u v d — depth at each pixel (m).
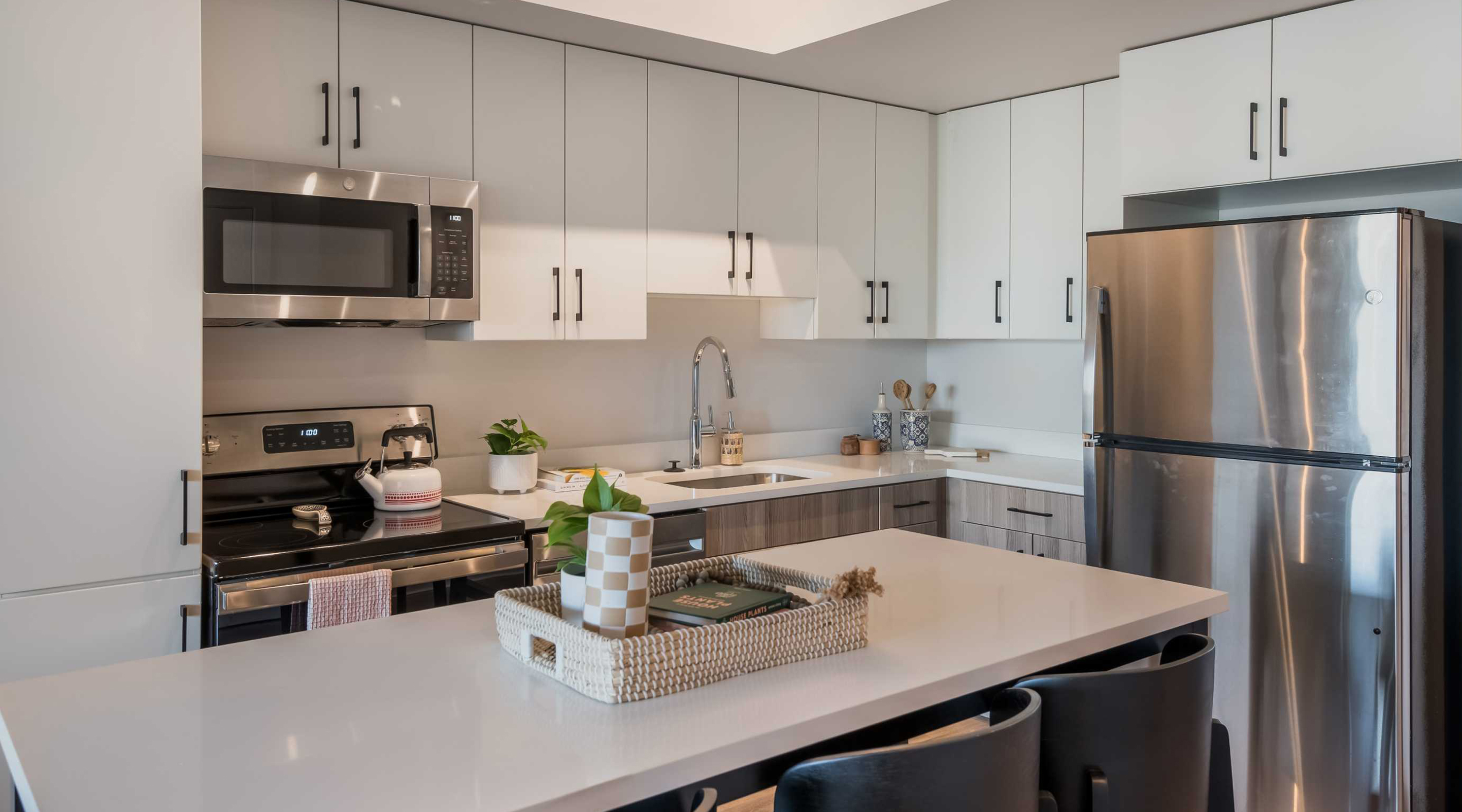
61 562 2.18
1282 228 2.58
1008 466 3.92
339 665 1.48
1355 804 2.51
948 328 4.19
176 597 2.31
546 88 3.09
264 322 2.72
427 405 3.21
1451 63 2.57
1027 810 1.21
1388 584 2.43
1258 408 2.64
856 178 3.92
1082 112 3.67
